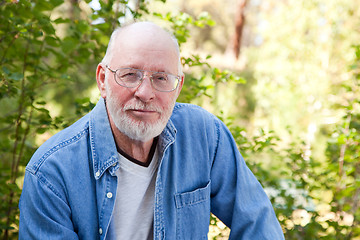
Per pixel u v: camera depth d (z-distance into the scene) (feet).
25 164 9.62
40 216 4.80
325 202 11.51
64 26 12.17
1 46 9.21
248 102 26.22
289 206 11.01
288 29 23.65
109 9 9.39
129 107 4.77
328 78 20.63
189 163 5.56
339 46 21.39
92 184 5.02
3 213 9.57
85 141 5.11
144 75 4.74
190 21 10.28
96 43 9.99
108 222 5.00
